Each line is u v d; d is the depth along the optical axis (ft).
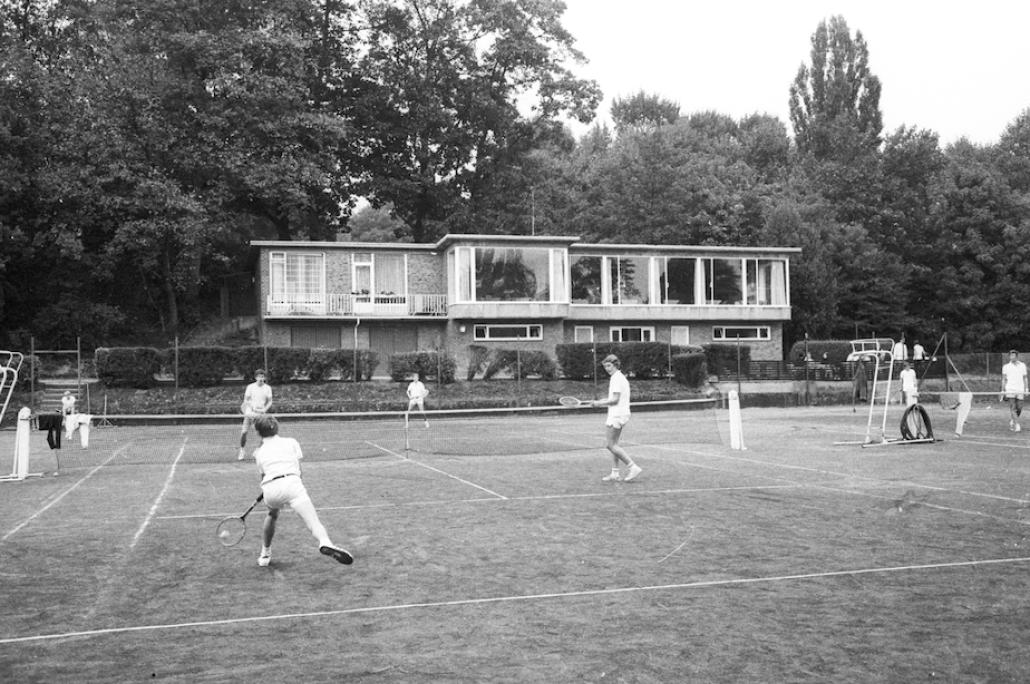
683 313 168.66
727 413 120.98
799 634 19.84
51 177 135.95
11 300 153.38
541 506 38.99
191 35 140.26
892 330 205.26
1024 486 43.98
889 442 69.56
